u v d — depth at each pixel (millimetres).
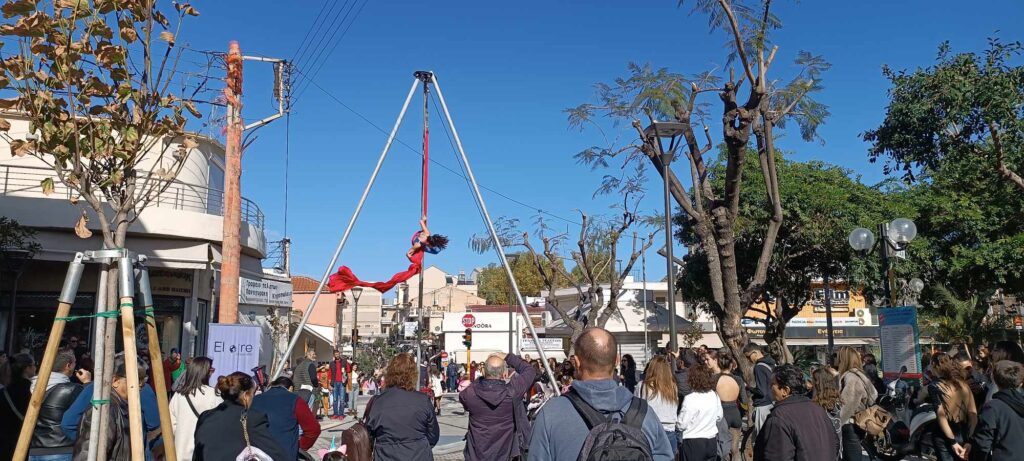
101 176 4344
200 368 6727
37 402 3820
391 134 9953
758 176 28359
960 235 26953
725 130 11414
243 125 17422
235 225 16453
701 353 9797
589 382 3691
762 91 11195
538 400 11320
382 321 101938
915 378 11414
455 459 14039
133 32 4320
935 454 8227
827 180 29438
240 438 5480
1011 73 17891
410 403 6184
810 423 5219
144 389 6359
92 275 21609
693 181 14367
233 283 16359
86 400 5832
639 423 3615
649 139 14281
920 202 27609
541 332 46781
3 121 4215
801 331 47719
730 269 12023
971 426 7555
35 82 4184
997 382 5965
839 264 28672
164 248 21656
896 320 11906
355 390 22828
